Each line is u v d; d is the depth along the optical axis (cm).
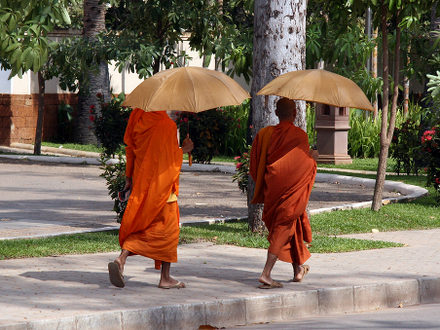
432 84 4250
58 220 2775
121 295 1638
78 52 4938
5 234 2436
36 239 2333
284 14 2519
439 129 3491
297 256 1809
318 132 5522
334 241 2441
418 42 4684
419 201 3541
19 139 6575
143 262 2053
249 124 4947
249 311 1638
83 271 1894
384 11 3120
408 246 2434
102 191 3722
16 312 1463
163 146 1691
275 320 1672
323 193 3884
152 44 4850
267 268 1762
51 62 5775
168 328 1532
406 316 1675
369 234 2719
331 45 4819
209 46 4859
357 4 3072
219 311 1597
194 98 1647
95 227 2628
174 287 1730
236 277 1880
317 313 1734
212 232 2578
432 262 2136
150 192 1683
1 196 3444
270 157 1781
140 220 1692
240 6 7344
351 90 1761
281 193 1762
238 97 1688
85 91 6281
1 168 4747
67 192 3650
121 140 5234
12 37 2050
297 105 2547
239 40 4803
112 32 5009
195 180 4391
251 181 2589
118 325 1476
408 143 4612
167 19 4878
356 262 2116
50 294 1627
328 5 3412
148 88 1672
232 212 3130
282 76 1809
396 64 3219
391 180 4369
